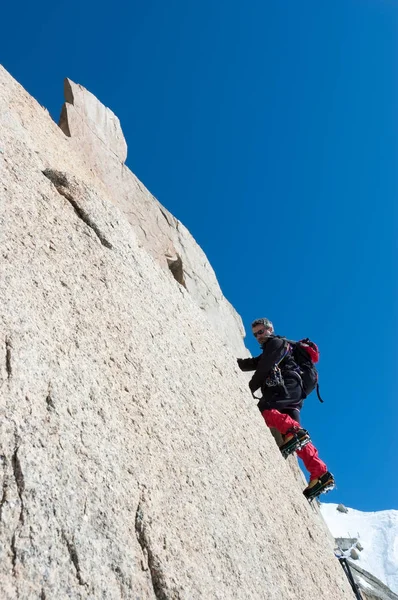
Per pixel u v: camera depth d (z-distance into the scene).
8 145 4.05
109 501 2.58
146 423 3.29
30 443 2.40
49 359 2.87
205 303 10.27
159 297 4.74
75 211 4.30
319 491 5.57
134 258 4.70
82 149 8.19
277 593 3.43
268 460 4.82
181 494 3.14
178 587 2.57
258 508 3.97
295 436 5.68
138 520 2.67
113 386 3.24
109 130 9.28
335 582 4.52
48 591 2.06
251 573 3.29
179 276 9.55
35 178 4.07
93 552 2.32
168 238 9.81
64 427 2.64
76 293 3.54
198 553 2.92
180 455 3.40
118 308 3.89
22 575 2.03
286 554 3.93
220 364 5.20
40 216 3.76
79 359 3.10
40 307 3.11
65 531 2.28
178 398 3.89
